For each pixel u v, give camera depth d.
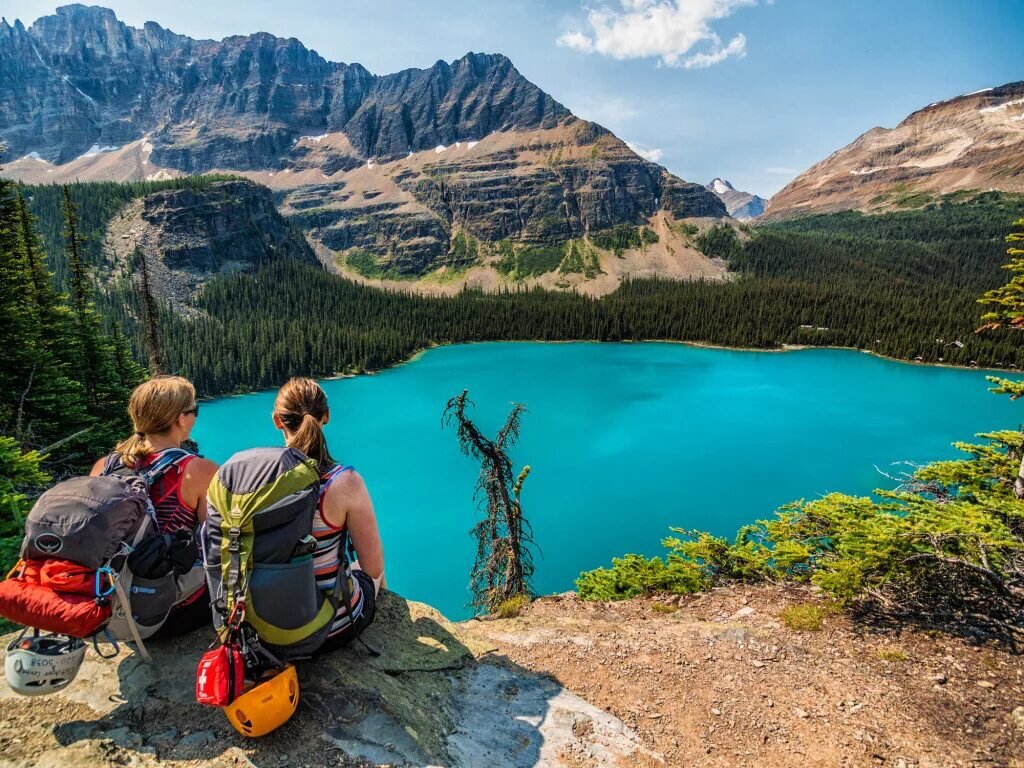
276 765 2.98
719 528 39.78
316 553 3.14
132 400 3.27
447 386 98.50
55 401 23.23
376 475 51.66
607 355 135.62
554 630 8.00
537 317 165.25
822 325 152.25
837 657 6.94
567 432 65.44
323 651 3.54
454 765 3.55
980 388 93.62
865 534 8.69
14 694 3.23
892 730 5.55
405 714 3.71
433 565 35.19
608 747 4.62
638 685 6.37
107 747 2.88
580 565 34.47
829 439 62.25
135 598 3.10
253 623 2.87
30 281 27.20
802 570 10.38
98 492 2.86
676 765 4.99
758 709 5.92
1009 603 7.61
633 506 43.28
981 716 5.71
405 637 4.98
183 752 2.96
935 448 58.88
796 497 45.50
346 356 116.19
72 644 2.86
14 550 8.28
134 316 123.75
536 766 4.09
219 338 112.88
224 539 2.78
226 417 80.62
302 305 168.38
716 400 83.69
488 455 13.99
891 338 131.12
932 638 7.18
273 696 2.95
